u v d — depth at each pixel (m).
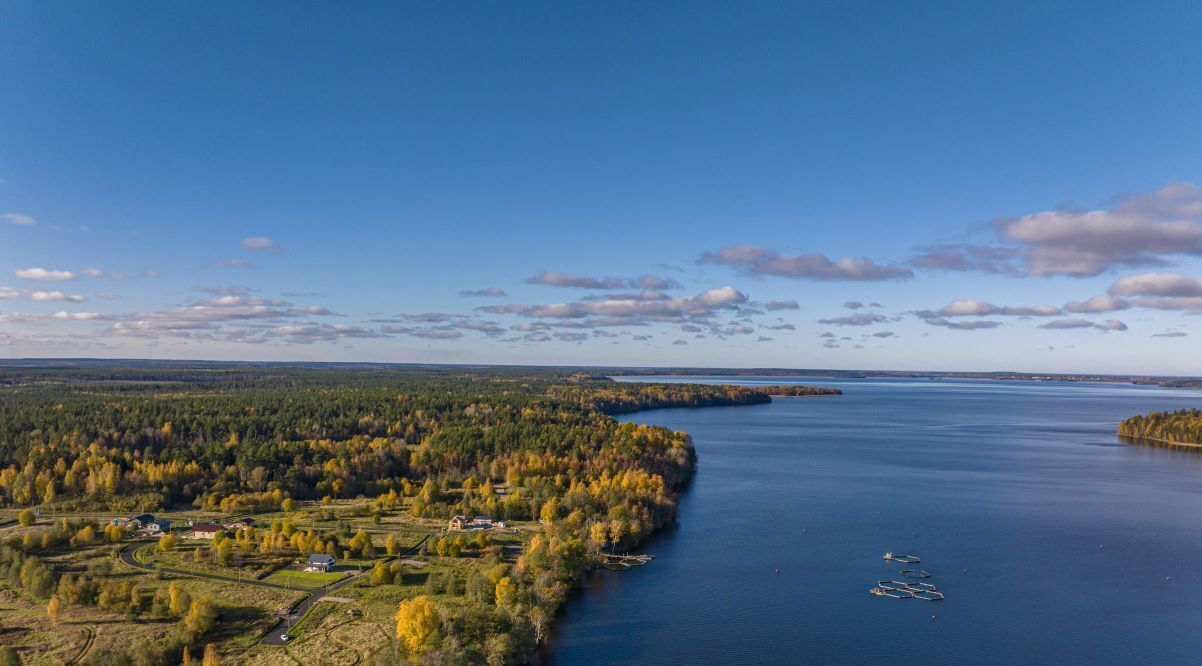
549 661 137.00
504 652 129.25
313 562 171.88
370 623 140.25
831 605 163.75
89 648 128.12
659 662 136.88
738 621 154.75
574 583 175.25
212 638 134.00
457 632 132.62
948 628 152.12
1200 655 141.12
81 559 179.25
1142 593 172.50
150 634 133.88
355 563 177.50
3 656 121.00
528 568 167.25
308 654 127.31
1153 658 140.00
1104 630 151.75
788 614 158.62
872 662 138.00
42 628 135.88
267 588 159.62
